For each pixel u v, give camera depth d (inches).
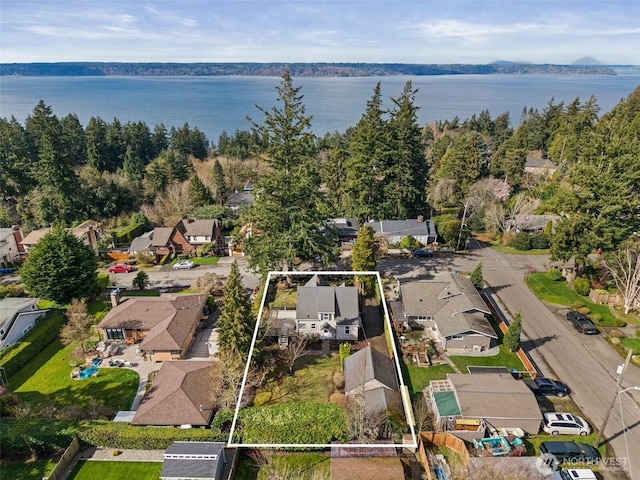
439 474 847.1
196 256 2166.6
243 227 2174.0
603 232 1546.5
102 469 898.1
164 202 2878.9
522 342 1315.2
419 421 976.3
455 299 1387.8
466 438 935.0
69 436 936.9
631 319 1421.0
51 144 2445.9
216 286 1732.3
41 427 952.3
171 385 1048.2
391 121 2421.3
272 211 1541.6
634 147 1521.9
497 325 1405.0
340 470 829.2
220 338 1123.9
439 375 1165.7
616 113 2667.3
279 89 1558.8
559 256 1640.0
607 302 1525.6
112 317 1382.9
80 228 2176.4
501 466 840.9
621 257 1531.7
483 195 2484.0
